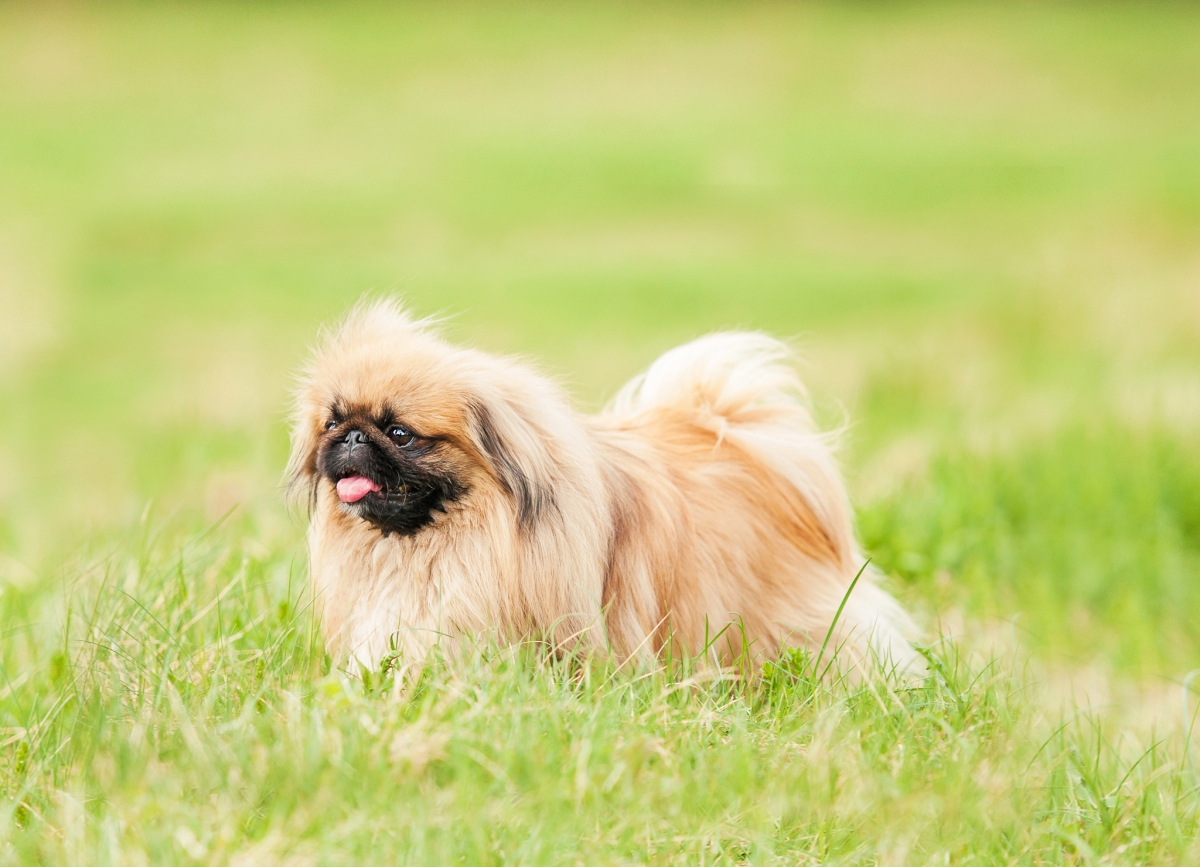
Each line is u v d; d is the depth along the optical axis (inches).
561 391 223.9
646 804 169.3
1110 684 309.4
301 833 159.5
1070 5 1941.4
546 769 172.4
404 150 1285.7
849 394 509.0
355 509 208.1
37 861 162.7
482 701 180.4
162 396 576.4
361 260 882.1
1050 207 984.9
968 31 1788.9
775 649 233.3
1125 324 596.4
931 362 553.6
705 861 168.6
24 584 311.4
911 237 943.0
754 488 241.6
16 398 588.7
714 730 188.9
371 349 214.8
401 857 155.8
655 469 230.5
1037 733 229.6
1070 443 423.5
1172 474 399.5
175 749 178.9
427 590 211.2
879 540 340.8
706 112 1451.8
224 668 204.5
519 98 1528.1
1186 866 176.6
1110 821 190.1
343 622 217.3
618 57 1706.4
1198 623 339.3
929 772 185.6
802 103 1485.0
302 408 225.1
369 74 1621.6
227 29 1822.1
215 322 719.7
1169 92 1469.0
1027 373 539.5
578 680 200.7
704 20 1881.2
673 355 262.1
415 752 169.9
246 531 326.3
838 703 196.7
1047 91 1492.4
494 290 780.6
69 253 888.3
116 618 222.8
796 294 765.9
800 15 1894.7
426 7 1975.9
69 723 197.3
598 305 738.2
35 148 1247.5
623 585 216.8
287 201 1069.8
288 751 170.9
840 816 175.8
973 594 324.8
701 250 925.2
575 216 1037.8
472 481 208.4
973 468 396.8
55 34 1733.5
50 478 475.2
